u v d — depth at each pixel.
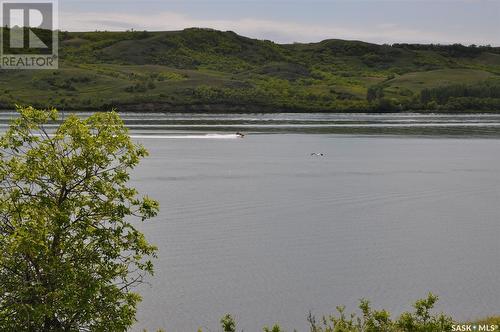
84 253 35.31
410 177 146.38
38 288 32.16
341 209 106.56
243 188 126.50
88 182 36.47
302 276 67.88
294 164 168.88
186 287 63.59
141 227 89.25
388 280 67.06
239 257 74.75
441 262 74.12
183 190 122.69
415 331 34.66
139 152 37.94
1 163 35.62
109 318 34.28
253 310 58.00
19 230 32.56
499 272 70.19
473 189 129.25
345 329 36.47
